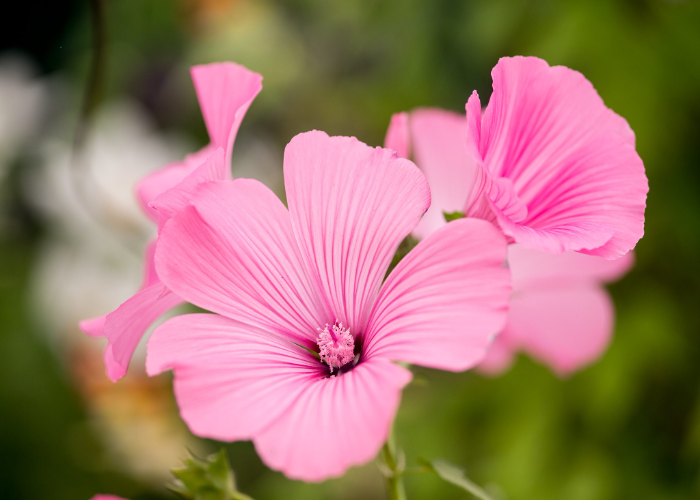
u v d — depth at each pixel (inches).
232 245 12.1
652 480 21.5
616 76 20.6
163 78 29.0
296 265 12.3
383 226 12.0
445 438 22.7
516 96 12.3
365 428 10.8
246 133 29.5
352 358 12.1
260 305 12.2
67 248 24.9
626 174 12.3
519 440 21.6
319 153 12.1
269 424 11.0
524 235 11.6
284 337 12.3
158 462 23.7
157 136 27.0
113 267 24.6
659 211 21.1
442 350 11.1
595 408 21.1
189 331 11.8
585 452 21.6
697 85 20.7
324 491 23.3
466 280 11.3
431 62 24.3
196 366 11.3
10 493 23.6
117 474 24.0
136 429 23.7
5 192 27.0
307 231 12.2
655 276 21.6
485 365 16.4
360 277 12.2
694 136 20.9
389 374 11.1
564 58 20.9
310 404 11.2
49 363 25.3
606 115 12.4
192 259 11.9
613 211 12.2
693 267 21.4
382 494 25.1
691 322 21.6
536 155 12.5
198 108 28.8
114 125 26.0
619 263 15.4
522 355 22.3
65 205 24.5
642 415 21.8
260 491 24.1
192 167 13.6
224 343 11.8
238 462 25.7
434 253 11.4
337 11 25.8
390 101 24.6
